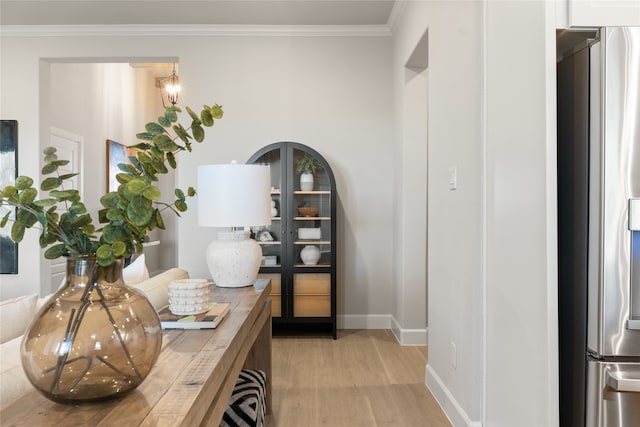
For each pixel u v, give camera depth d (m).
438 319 2.61
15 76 4.16
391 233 4.24
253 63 4.22
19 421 0.79
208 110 1.08
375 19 4.06
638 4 1.46
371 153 4.24
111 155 5.63
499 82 1.82
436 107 2.66
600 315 1.39
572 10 1.45
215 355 1.16
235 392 1.80
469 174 2.10
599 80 1.39
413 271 3.73
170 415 0.82
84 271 0.87
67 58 4.20
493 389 1.91
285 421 2.33
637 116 1.37
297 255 3.94
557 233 1.55
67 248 0.86
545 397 1.47
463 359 2.17
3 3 3.71
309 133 4.23
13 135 4.11
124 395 0.88
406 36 3.60
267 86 4.23
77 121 4.95
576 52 1.50
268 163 3.97
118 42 4.20
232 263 2.21
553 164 1.44
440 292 2.58
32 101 4.15
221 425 1.59
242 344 1.52
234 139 4.21
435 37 2.68
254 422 1.65
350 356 3.42
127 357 0.86
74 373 0.83
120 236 0.86
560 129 1.61
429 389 2.76
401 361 3.29
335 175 4.23
